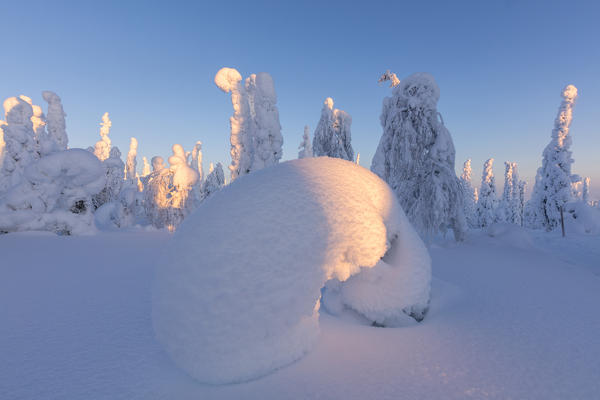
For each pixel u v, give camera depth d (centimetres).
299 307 200
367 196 271
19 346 252
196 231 211
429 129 920
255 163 1880
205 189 3541
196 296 190
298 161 288
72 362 225
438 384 183
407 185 948
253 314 190
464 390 177
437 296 346
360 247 231
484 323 276
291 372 200
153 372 209
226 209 217
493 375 191
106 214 1645
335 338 246
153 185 1456
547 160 2045
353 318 301
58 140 2728
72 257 679
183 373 207
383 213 286
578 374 191
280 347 204
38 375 208
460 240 902
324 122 2112
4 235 971
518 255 691
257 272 193
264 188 230
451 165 928
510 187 3675
